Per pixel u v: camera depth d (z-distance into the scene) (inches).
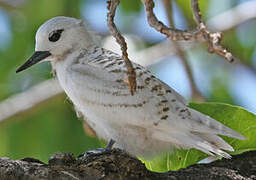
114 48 573.9
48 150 553.6
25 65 399.2
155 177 321.4
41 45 399.2
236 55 637.9
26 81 592.1
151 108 346.3
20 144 563.5
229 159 358.3
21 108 566.6
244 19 605.0
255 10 604.4
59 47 397.4
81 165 310.3
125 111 347.9
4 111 567.2
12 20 601.9
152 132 350.3
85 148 548.4
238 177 335.6
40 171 300.4
